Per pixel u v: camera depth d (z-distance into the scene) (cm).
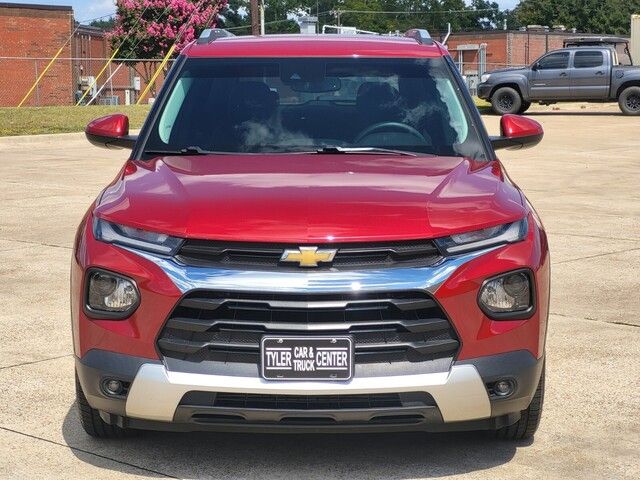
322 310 378
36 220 1091
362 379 379
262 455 435
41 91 4112
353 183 432
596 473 418
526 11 9206
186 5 4569
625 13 8912
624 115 3131
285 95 528
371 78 536
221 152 496
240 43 568
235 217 395
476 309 389
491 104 3256
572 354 595
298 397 383
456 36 6325
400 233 387
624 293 754
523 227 414
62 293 748
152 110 525
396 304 380
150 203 416
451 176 450
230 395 385
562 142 2192
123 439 454
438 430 396
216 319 382
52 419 481
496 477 413
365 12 9956
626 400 514
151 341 388
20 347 606
